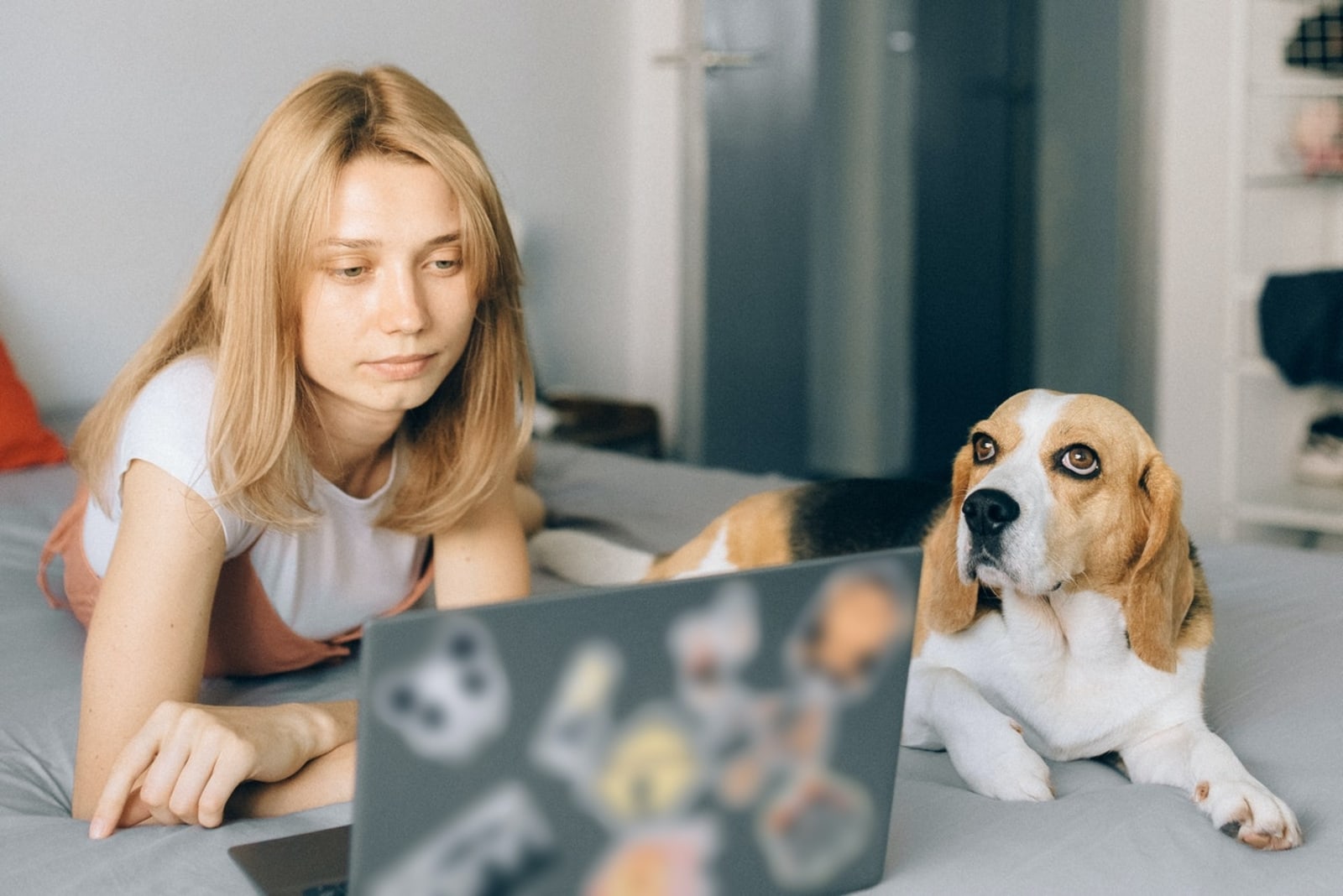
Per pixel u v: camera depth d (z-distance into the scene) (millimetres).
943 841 1089
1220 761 1202
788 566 811
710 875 847
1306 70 3469
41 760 1311
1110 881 1019
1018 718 1373
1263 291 3340
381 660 697
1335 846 1093
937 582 1420
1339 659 1540
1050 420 1322
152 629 1169
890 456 4977
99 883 1009
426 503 1430
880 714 879
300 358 1227
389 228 1142
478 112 4059
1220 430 3916
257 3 3391
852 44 4660
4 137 2971
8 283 3029
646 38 4602
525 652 735
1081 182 4379
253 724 1131
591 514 2428
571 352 4547
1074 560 1288
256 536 1322
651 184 4684
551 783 766
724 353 4609
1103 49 4211
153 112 3215
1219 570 1981
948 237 4758
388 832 730
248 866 985
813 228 4727
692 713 800
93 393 3205
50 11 3000
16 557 2012
